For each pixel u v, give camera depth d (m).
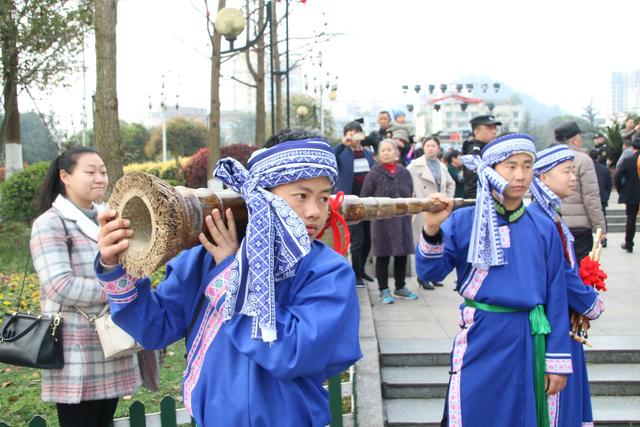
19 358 2.75
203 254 1.98
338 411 3.68
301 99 34.16
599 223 5.65
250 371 1.75
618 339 5.25
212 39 8.87
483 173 2.88
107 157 6.82
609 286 7.71
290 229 1.67
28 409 4.42
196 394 1.80
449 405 2.88
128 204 1.62
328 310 1.70
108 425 3.08
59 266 2.75
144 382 3.12
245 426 1.71
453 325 5.87
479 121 7.43
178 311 1.98
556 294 2.82
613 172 18.56
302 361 1.64
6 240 10.69
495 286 2.81
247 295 1.65
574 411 2.93
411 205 2.62
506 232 2.85
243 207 1.80
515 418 2.78
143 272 1.58
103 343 2.75
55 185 3.05
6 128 14.44
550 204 3.05
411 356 5.05
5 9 11.68
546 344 2.80
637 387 4.66
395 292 7.03
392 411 4.48
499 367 2.79
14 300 6.59
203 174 14.62
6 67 12.54
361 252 7.15
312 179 1.76
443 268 2.96
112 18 6.80
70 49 13.20
